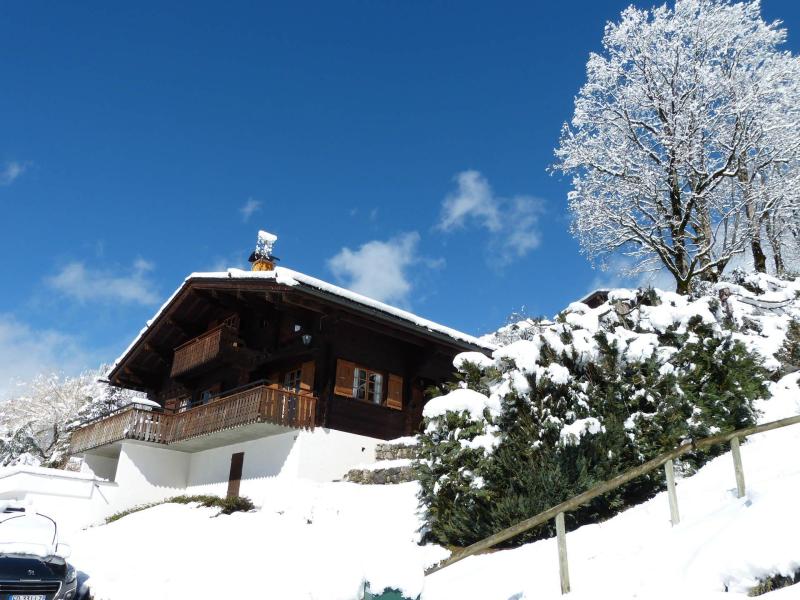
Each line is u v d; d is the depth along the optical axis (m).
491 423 9.80
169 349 24.02
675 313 10.41
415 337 18.17
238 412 16.84
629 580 5.55
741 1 22.66
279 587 8.76
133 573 11.14
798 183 22.39
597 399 9.41
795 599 4.20
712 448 9.14
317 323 17.55
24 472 18.17
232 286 17.77
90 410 34.59
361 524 12.07
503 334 22.81
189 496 17.95
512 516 8.60
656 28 23.09
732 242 22.94
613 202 23.33
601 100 23.94
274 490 16.20
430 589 7.51
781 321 15.57
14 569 8.52
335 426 17.05
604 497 8.49
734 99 22.25
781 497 5.86
